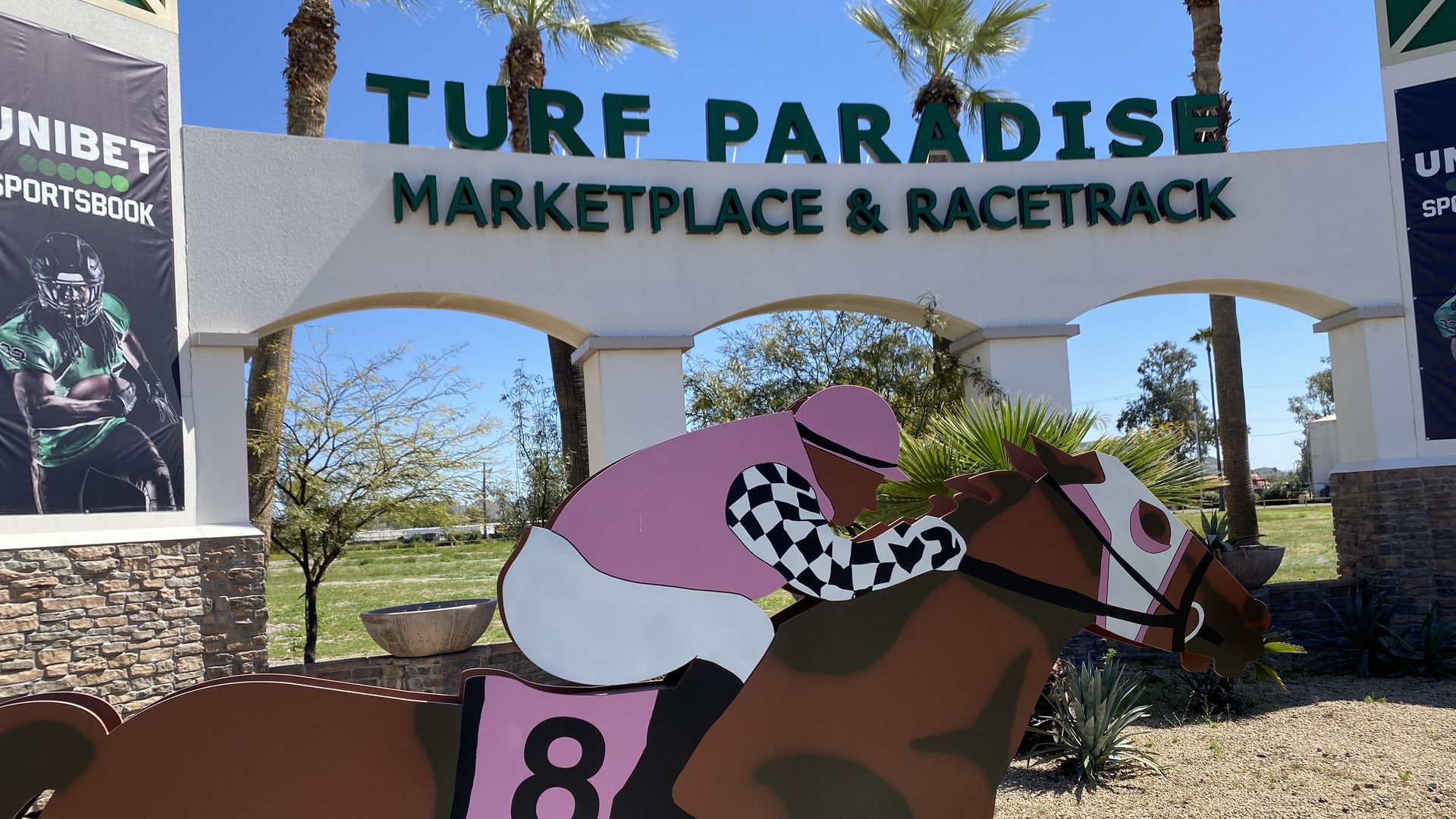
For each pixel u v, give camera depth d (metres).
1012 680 4.05
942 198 11.84
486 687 3.49
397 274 10.23
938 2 16.77
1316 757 7.16
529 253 10.73
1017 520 4.17
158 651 8.41
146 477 8.70
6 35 8.16
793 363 16.22
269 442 12.01
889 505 6.98
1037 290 11.82
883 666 3.88
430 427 13.63
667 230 11.18
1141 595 4.25
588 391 11.34
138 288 8.86
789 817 3.69
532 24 18.06
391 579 26.45
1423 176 11.80
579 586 3.62
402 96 10.67
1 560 7.71
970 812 3.93
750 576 3.78
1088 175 12.01
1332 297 11.94
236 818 3.25
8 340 7.97
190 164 9.48
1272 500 53.97
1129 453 7.21
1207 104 12.33
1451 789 6.24
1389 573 11.48
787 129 11.75
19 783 3.13
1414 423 11.72
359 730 3.37
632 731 3.58
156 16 9.25
